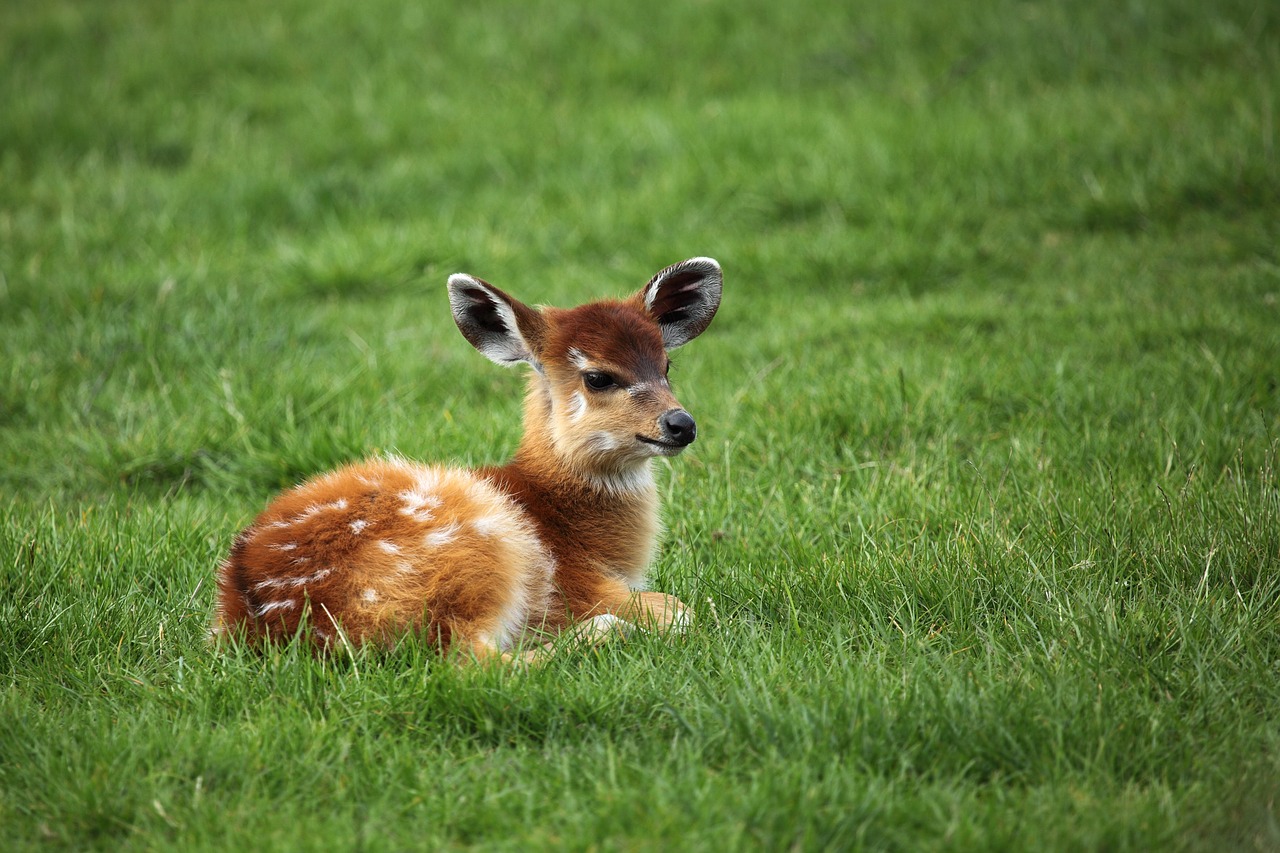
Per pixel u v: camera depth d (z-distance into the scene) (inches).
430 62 890.7
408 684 279.3
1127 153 676.7
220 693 283.1
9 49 916.0
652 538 369.7
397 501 307.4
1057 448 411.5
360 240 661.9
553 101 836.6
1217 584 322.0
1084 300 557.0
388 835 236.5
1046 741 256.4
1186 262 584.7
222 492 431.2
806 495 393.4
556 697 275.9
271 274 633.6
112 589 336.8
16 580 334.3
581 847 227.3
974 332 528.7
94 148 796.6
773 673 282.2
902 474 395.5
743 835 229.8
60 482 439.8
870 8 898.1
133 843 236.2
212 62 901.2
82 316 557.0
